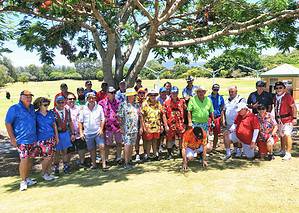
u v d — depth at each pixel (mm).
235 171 7223
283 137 8227
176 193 6035
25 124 6781
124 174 7453
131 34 9484
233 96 8391
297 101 18719
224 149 9570
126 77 10875
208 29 10750
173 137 8594
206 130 8258
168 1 8789
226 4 9648
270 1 8531
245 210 5230
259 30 10219
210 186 6340
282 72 18234
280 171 7078
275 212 5137
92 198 5996
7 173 8484
